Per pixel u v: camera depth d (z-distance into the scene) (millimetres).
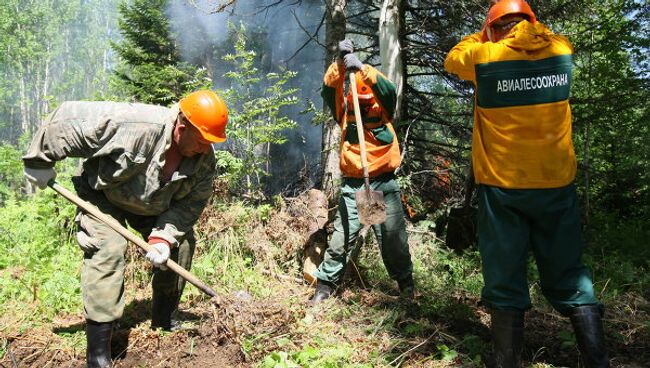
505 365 2988
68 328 3920
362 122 4531
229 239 5406
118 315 3225
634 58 8203
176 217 3422
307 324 3975
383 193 4520
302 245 5410
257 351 3449
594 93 8258
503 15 3188
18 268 5008
